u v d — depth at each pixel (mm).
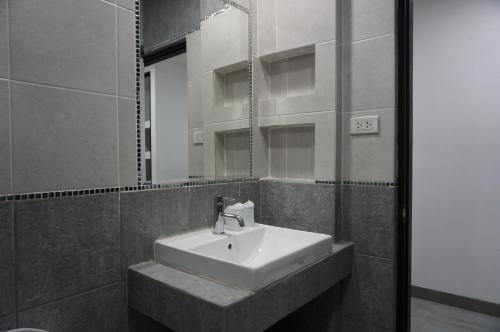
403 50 1469
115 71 1145
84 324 1075
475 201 2367
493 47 2297
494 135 2295
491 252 2312
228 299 951
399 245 1513
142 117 1247
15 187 914
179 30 1414
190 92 1474
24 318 940
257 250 1537
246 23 1771
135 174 1212
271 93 1875
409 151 1502
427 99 2559
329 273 1413
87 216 1072
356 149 1588
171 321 1049
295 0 1670
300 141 1760
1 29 884
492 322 2227
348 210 1622
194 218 1442
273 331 1919
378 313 1548
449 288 2479
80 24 1046
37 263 961
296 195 1701
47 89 974
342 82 1608
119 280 1170
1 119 886
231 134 1701
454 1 2445
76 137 1041
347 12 1586
